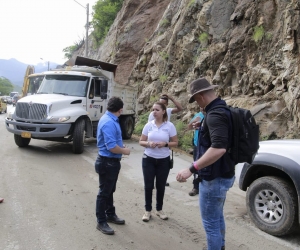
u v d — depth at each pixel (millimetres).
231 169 3055
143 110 15922
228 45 11086
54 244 3812
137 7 23938
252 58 10078
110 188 4180
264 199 4449
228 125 2982
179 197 5828
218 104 3076
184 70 13648
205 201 3115
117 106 4160
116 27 26062
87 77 10234
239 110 3107
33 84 10891
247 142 3021
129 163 8375
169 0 21875
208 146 3092
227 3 11859
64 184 6195
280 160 4203
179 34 14117
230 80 10961
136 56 21469
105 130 3996
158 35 17453
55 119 8703
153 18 22062
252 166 4605
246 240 4164
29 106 8898
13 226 4227
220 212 3191
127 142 12266
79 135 9062
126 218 4738
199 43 13086
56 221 4449
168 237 4172
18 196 5363
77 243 3867
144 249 3822
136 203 5398
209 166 3012
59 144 10688
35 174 6785
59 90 10148
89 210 4918
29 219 4469
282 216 4172
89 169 7516
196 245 3982
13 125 9172
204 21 12367
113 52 24328
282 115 8516
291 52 8555
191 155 9609
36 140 11273
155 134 4629
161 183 4703
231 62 10680
